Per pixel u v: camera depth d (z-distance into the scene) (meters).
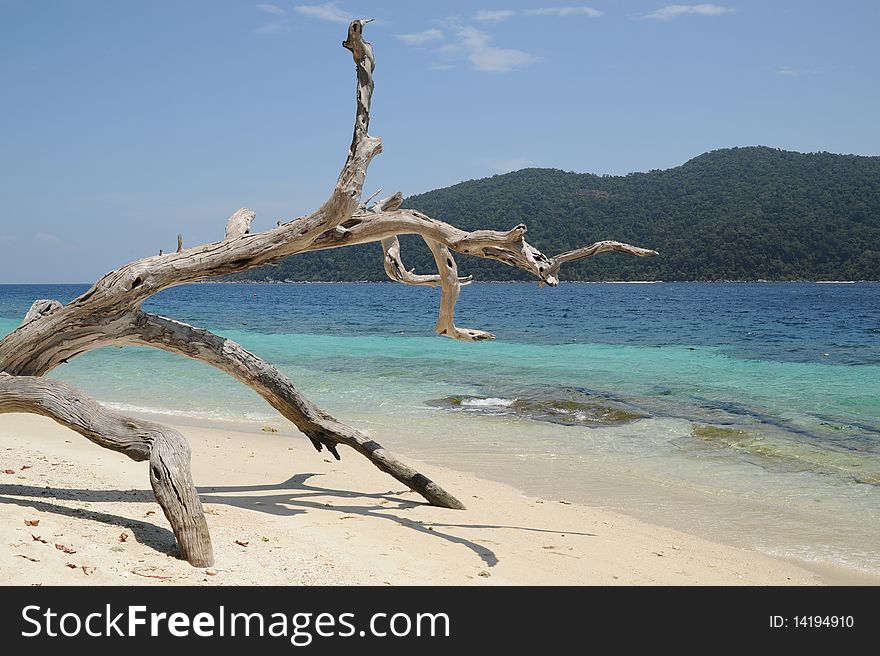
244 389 14.63
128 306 5.88
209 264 5.97
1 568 3.96
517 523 6.32
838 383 14.96
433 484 6.70
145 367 17.80
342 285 163.62
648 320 38.69
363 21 5.69
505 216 165.75
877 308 50.78
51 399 5.02
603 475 8.23
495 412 12.03
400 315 44.69
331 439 6.67
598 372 16.86
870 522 6.65
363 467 8.43
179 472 4.57
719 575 5.28
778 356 20.28
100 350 21.39
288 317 42.56
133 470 7.26
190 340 6.09
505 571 5.00
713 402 12.77
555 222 160.75
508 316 43.47
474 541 5.63
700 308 53.00
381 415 11.78
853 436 10.12
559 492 7.55
